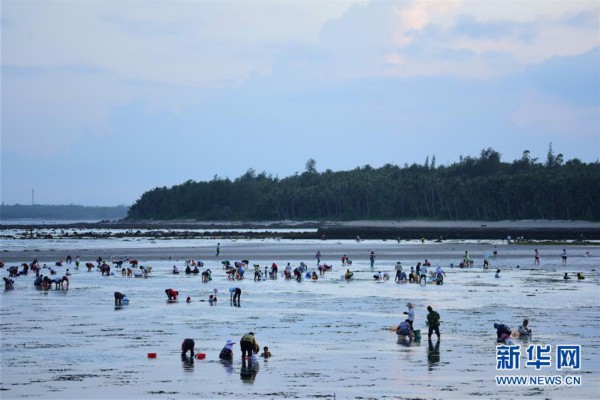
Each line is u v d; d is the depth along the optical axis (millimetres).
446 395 60531
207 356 77000
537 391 62000
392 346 82000
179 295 135500
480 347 81062
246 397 60188
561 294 131125
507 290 139125
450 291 138875
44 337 88500
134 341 85750
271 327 96000
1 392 61906
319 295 134250
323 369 70375
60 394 61281
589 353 76688
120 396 60625
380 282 160625
